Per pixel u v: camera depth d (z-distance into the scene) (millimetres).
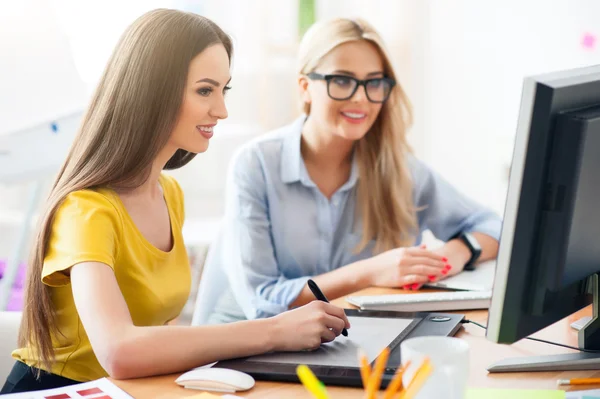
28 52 2789
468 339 1308
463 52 3463
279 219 2051
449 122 3533
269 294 1908
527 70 3326
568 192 1013
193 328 1177
